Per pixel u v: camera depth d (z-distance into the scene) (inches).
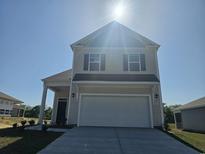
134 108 514.6
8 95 1526.8
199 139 394.3
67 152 238.4
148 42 581.6
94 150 250.5
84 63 564.1
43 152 235.3
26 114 1771.7
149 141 316.2
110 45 585.0
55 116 657.0
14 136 358.6
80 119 508.7
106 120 507.2
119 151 248.2
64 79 561.3
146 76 532.4
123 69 556.7
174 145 292.4
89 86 529.0
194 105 775.7
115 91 529.0
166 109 1337.4
